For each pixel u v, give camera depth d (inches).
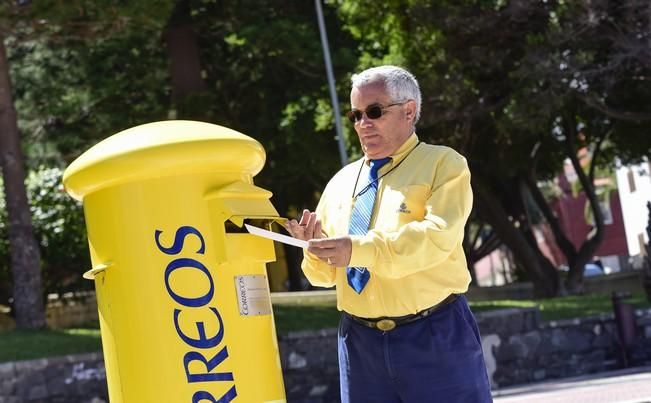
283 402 279.1
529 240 2148.1
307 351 1122.7
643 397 727.1
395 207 286.5
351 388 296.8
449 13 1530.5
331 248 266.5
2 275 1359.5
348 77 1745.8
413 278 284.2
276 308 1302.9
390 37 1664.6
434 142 1713.8
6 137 1201.4
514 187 2154.3
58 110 1771.7
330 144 1921.8
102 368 1016.9
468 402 287.6
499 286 2202.3
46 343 1056.8
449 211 278.8
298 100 1902.1
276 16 1833.2
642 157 2074.3
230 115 1956.2
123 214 267.0
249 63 1894.7
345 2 1646.2
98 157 267.0
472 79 1622.8
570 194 3831.2
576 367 1238.9
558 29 1459.2
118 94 1814.7
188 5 1669.5
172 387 262.2
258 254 273.4
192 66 1704.0
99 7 1096.8
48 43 1301.7
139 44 1696.6
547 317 1268.5
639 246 3193.9
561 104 1508.4
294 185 2261.3
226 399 263.9
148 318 264.5
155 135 268.1
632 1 1438.2
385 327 287.6
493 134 1847.9
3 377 961.5
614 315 1257.4
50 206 1352.1
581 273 2037.4
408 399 288.7
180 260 265.0
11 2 1093.8
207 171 268.1
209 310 264.7
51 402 983.6
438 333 285.6
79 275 1364.4
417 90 298.0
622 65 1531.7
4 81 1200.8
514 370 1202.6
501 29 1561.3
